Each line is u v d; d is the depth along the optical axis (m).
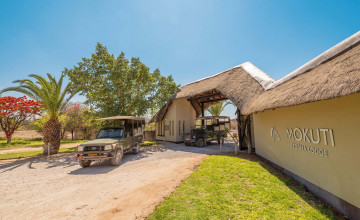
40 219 3.35
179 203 3.69
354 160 3.01
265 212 3.22
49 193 4.65
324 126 3.82
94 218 3.35
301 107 4.80
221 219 3.04
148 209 3.65
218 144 15.08
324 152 3.80
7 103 16.44
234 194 4.07
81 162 7.38
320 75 3.83
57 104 11.66
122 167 7.42
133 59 14.23
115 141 7.86
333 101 3.55
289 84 5.43
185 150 11.77
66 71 12.80
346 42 3.90
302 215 3.13
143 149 12.82
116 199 4.19
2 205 3.97
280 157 6.11
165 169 6.90
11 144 17.38
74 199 4.24
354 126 3.03
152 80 14.98
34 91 11.62
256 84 9.54
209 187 4.52
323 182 3.83
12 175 6.47
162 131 19.03
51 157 10.16
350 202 3.07
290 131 5.39
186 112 18.16
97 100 13.55
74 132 24.08
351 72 2.79
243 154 9.67
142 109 14.14
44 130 11.25
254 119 9.35
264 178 5.22
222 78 12.84
